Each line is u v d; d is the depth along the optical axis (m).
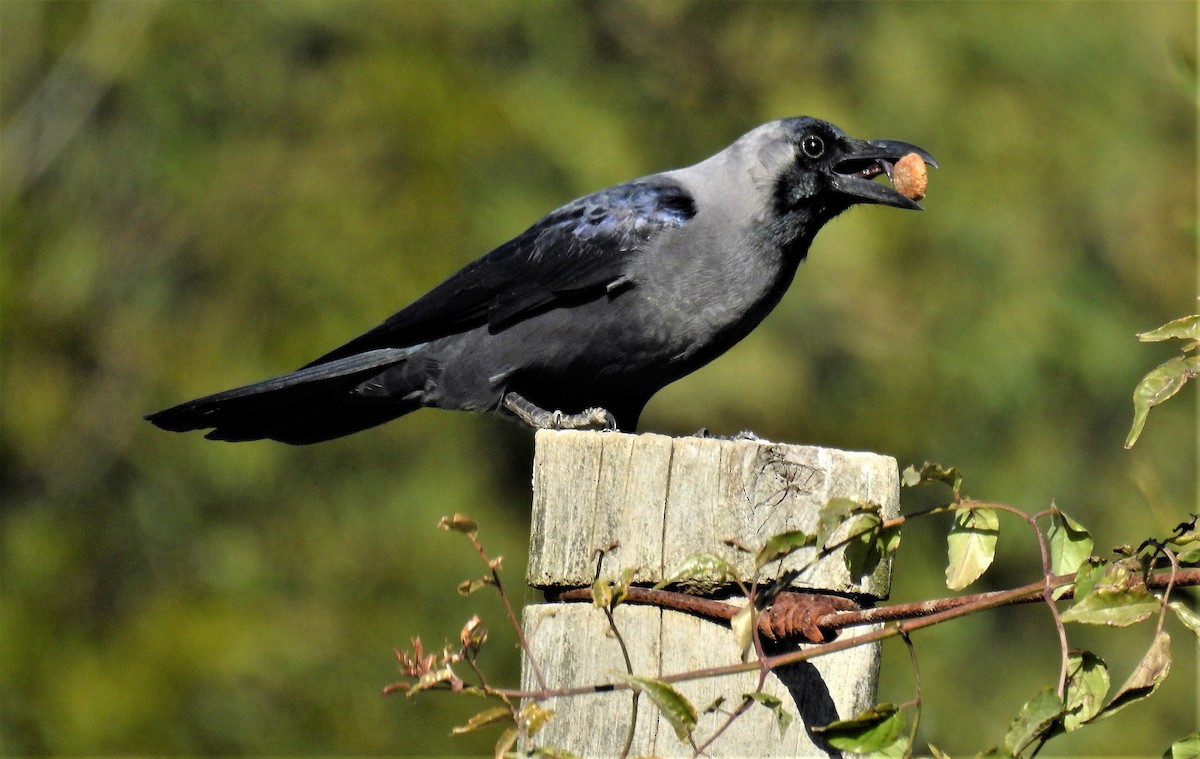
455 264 12.81
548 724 4.54
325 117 13.45
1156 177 15.10
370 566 12.63
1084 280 14.64
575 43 14.70
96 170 14.39
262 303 13.20
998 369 14.01
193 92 14.09
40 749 11.71
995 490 13.90
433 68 13.55
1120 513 14.19
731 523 4.47
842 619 4.18
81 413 13.66
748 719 4.42
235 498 13.13
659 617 4.48
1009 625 13.72
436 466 12.88
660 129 14.98
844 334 13.86
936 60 15.32
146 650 12.12
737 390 13.41
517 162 13.38
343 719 11.88
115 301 13.88
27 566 12.97
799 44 15.48
